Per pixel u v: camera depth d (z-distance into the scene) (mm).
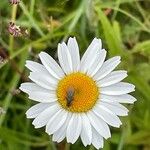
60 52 188
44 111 185
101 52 189
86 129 186
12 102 259
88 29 269
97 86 188
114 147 262
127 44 284
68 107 186
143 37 288
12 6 251
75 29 268
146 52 264
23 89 184
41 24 266
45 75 187
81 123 186
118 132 255
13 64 240
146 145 262
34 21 251
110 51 248
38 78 185
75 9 277
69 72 189
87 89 187
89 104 186
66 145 245
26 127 253
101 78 188
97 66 188
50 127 184
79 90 187
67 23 273
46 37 251
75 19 253
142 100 263
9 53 262
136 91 262
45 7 272
